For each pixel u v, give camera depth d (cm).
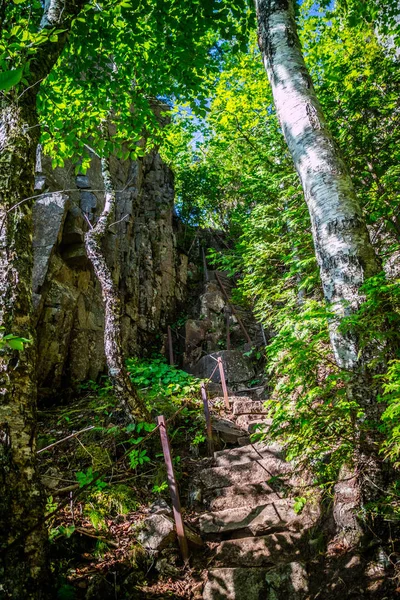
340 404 281
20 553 209
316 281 501
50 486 398
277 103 385
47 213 691
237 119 913
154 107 1228
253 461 471
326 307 279
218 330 1106
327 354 369
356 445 290
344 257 307
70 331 698
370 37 797
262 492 429
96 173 900
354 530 307
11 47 268
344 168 341
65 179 784
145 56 582
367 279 273
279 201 707
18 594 200
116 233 899
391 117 561
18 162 285
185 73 588
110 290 547
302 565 312
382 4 672
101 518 366
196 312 1152
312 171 341
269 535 360
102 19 488
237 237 1479
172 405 613
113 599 294
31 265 278
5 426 227
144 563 331
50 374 642
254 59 912
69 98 578
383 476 283
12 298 255
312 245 561
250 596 303
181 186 1491
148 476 452
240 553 348
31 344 258
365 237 314
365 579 276
